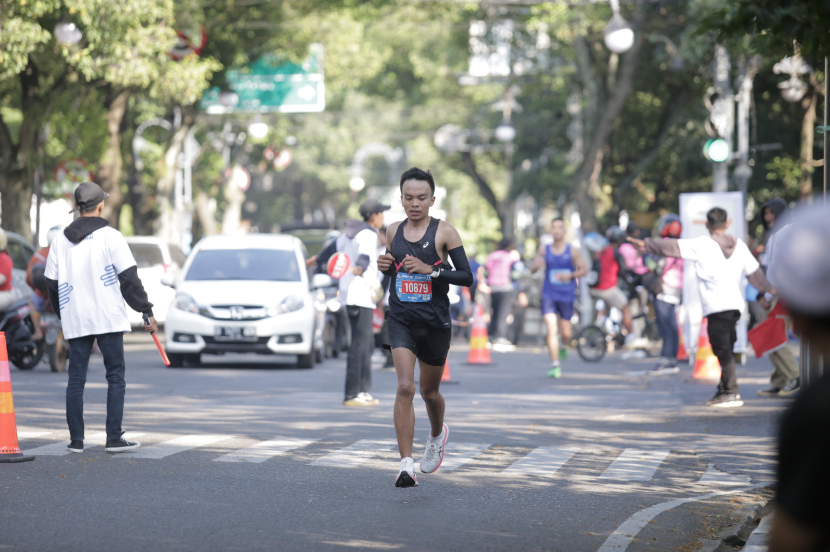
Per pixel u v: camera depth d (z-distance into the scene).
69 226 21.56
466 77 134.38
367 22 94.69
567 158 116.12
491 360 50.84
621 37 55.25
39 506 16.53
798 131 85.81
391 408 30.12
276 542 14.51
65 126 61.16
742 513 16.69
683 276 42.94
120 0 55.28
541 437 24.91
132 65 57.31
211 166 116.44
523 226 154.75
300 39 85.62
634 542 14.73
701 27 16.42
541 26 74.12
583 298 65.88
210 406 30.03
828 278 5.41
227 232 107.69
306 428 25.73
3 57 53.12
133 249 61.38
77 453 21.47
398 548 14.30
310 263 33.88
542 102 113.88
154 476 19.17
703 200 44.41
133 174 98.31
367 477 19.50
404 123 168.50
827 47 15.85
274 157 114.94
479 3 83.19
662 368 42.53
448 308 18.11
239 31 83.81
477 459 21.75
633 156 98.62
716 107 62.53
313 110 90.56
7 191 61.50
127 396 32.34
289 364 46.81
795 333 5.66
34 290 38.16
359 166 152.75
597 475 20.09
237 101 89.69
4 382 20.52
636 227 50.97
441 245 17.91
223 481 18.86
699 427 26.61
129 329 21.70
